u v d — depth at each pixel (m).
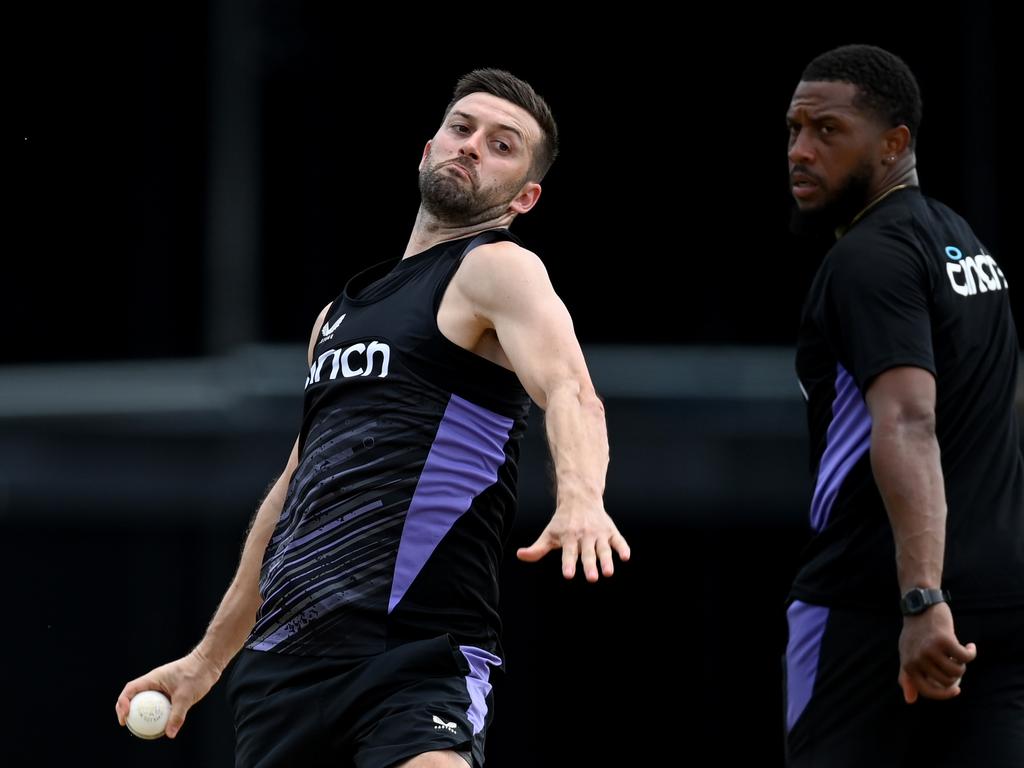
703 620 43.97
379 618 11.84
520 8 57.34
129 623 43.72
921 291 13.12
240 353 48.47
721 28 57.66
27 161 56.28
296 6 56.25
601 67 58.06
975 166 56.09
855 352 13.03
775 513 45.41
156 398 46.12
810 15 57.25
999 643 12.99
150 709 13.58
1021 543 13.19
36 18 55.84
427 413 12.12
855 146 13.85
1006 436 13.51
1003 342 13.66
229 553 45.03
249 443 46.19
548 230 58.56
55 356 56.41
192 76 56.31
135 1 55.94
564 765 41.41
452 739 11.28
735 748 42.44
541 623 42.44
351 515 12.02
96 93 56.44
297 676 11.95
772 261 57.97
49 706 40.38
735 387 47.34
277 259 56.31
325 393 12.48
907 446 12.65
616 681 42.59
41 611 43.50
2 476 44.97
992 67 56.28
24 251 56.34
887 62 13.91
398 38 57.03
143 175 56.50
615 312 58.47
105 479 45.44
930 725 13.11
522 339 11.74
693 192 58.19
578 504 10.89
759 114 57.88
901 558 12.57
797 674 13.66
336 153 56.84
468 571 12.09
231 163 53.38
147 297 56.50
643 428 46.44
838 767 13.24
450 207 12.81
